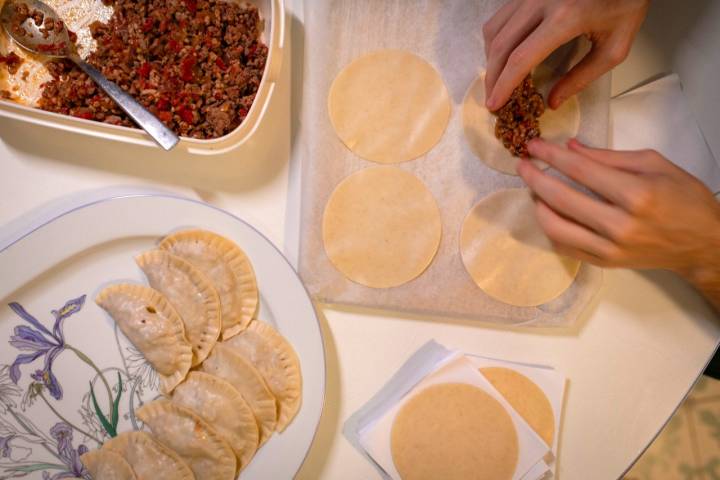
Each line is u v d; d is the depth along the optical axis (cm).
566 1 92
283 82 108
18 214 105
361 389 104
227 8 105
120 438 103
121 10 105
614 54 96
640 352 104
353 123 108
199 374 105
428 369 103
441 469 101
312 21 107
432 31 109
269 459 102
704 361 103
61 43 104
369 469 103
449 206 108
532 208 107
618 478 100
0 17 104
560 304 105
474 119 108
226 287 104
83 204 105
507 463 101
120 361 105
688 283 104
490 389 101
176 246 104
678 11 106
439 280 106
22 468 101
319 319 105
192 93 103
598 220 93
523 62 94
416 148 108
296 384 102
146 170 106
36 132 105
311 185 107
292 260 107
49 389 103
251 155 107
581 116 106
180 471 103
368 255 106
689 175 93
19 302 102
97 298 104
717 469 151
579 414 103
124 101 100
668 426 153
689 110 105
